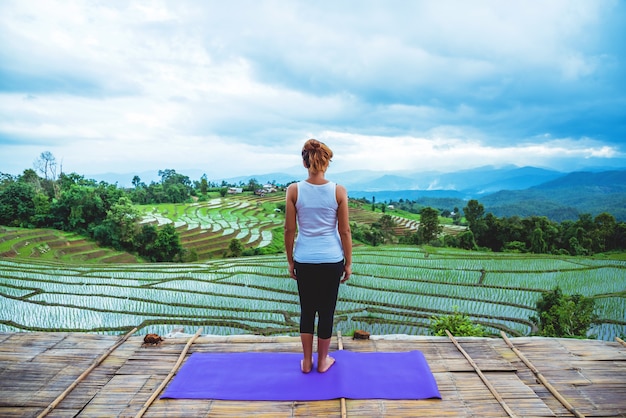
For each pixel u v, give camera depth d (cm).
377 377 368
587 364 403
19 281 2327
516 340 455
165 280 2438
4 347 434
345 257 360
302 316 368
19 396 349
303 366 375
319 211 342
